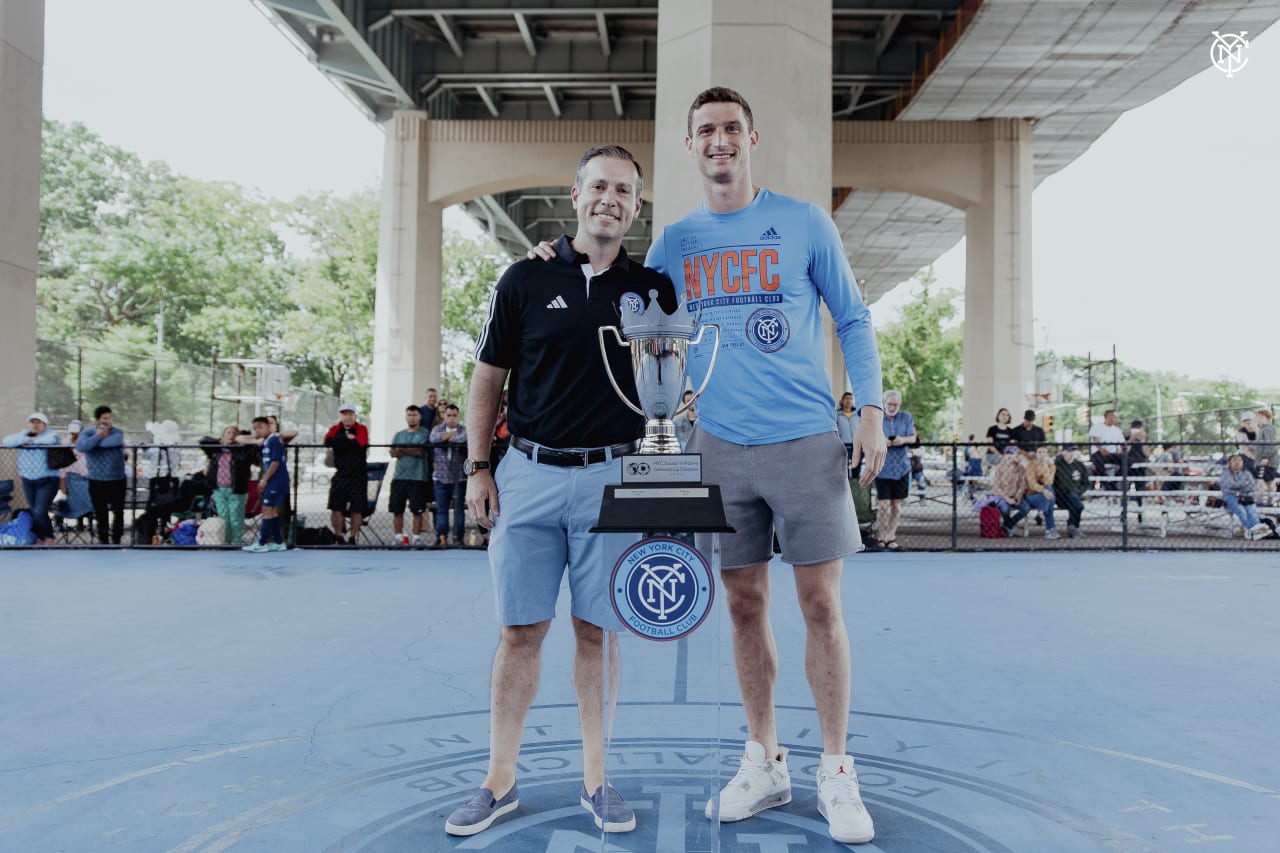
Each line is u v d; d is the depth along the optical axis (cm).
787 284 281
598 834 252
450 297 4584
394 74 2198
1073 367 4666
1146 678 445
